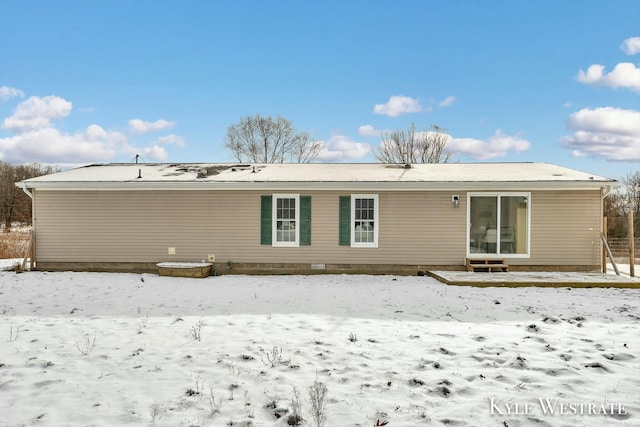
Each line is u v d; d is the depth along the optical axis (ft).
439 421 12.56
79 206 42.27
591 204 39.73
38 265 42.57
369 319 23.97
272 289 33.09
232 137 126.82
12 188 159.43
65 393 14.15
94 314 25.23
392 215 40.91
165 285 34.96
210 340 19.80
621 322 22.80
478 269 39.91
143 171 47.39
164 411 13.03
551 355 17.78
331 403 13.58
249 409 13.23
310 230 41.39
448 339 19.97
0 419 12.42
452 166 50.24
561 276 36.19
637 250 64.59
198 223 41.88
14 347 18.63
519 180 39.06
